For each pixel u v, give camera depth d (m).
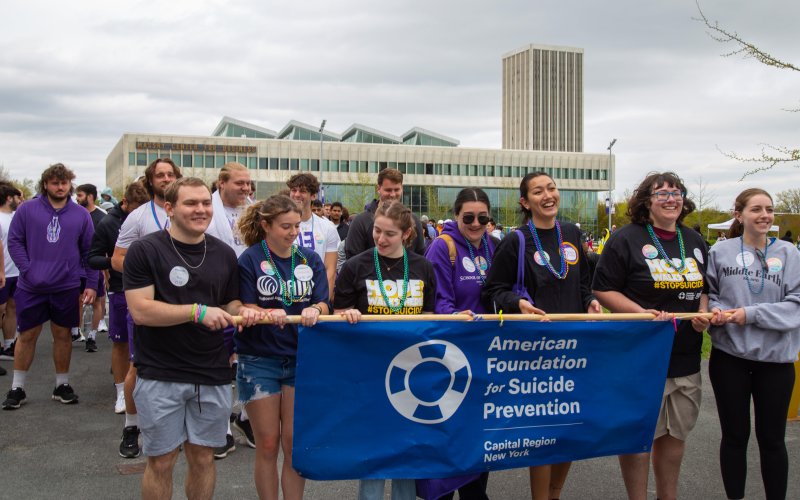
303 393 3.58
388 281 3.98
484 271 4.41
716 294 4.34
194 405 3.60
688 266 4.16
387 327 3.66
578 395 3.96
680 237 4.22
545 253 4.18
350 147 90.19
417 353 3.70
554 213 4.21
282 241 3.92
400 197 5.72
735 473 4.23
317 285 4.07
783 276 4.14
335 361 3.61
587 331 3.93
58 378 6.89
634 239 4.20
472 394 3.79
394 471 3.68
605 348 3.98
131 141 80.31
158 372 3.48
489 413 3.82
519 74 193.75
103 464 5.15
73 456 5.32
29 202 6.73
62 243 6.73
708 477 5.01
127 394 5.28
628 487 4.22
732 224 4.53
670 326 4.06
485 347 3.79
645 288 4.12
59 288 6.70
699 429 6.18
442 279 4.27
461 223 4.36
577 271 4.25
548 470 4.12
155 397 3.47
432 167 94.19
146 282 3.45
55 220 6.72
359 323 3.63
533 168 98.75
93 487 4.70
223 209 5.43
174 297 3.52
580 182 100.94
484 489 4.27
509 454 3.86
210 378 3.58
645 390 4.05
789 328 3.99
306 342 3.57
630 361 4.02
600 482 4.96
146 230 5.33
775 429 4.14
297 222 3.94
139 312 3.39
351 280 3.99
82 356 9.29
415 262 4.06
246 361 3.89
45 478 4.85
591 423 3.98
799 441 5.86
